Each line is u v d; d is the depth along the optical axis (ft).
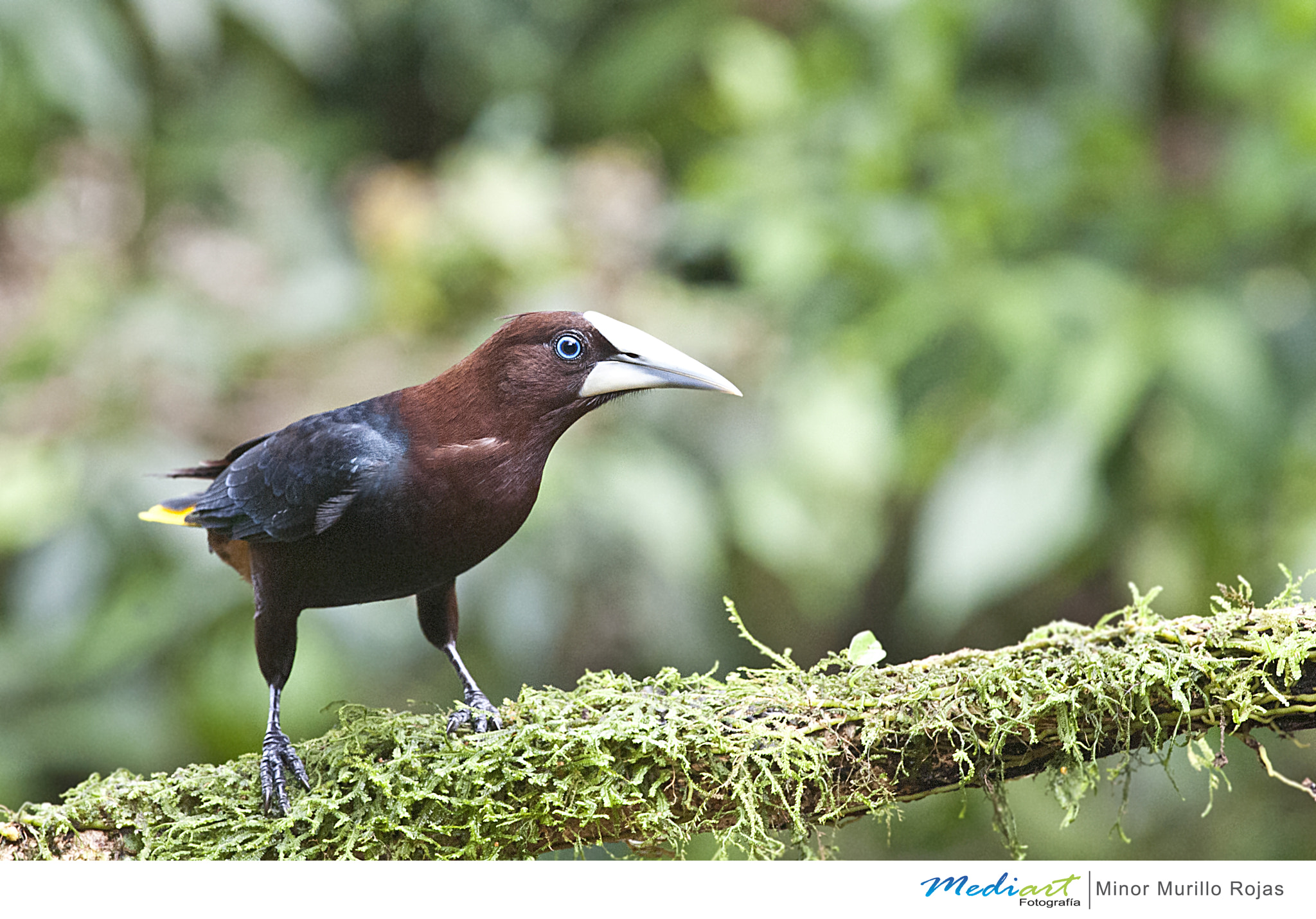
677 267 42.42
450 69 47.50
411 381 34.60
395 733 19.16
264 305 36.60
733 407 36.73
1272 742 35.83
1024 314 33.83
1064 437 32.83
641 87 43.34
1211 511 34.35
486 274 36.19
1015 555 32.81
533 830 18.54
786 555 35.70
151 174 41.57
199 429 34.76
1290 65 35.68
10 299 36.32
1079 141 36.78
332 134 46.26
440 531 20.42
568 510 33.71
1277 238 36.01
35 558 33.01
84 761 33.78
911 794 18.89
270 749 19.58
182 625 33.04
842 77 40.45
